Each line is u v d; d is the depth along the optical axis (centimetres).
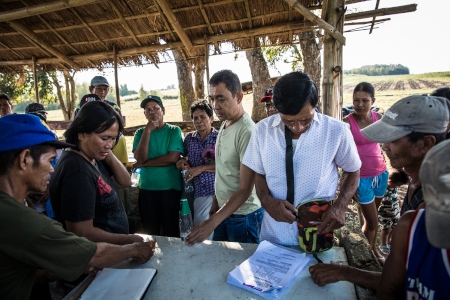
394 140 111
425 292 74
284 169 145
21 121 103
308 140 139
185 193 289
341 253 147
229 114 197
